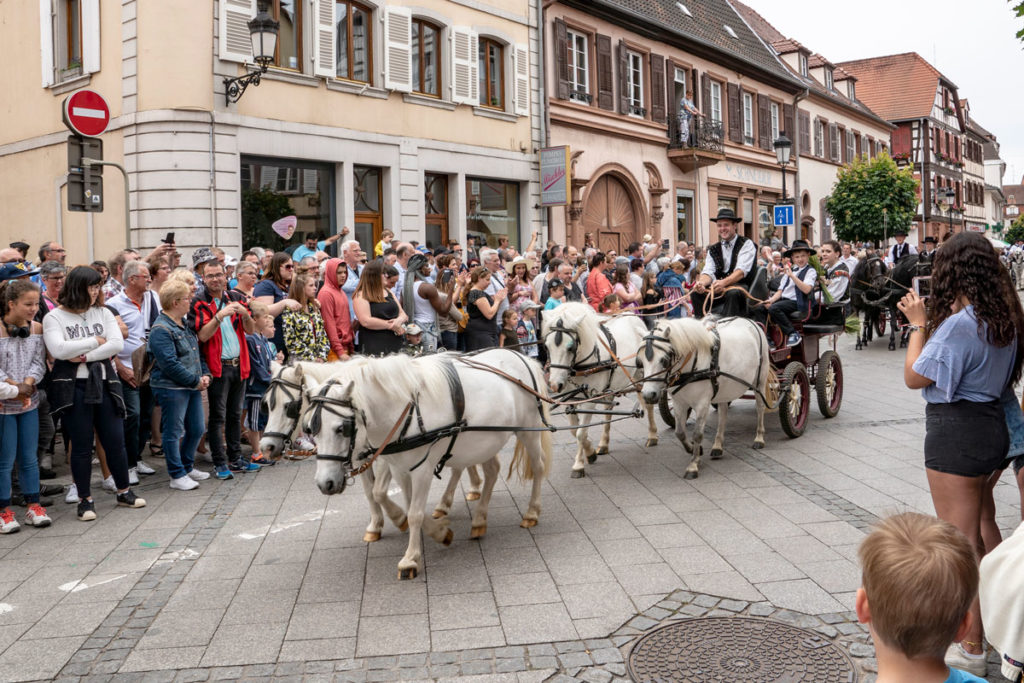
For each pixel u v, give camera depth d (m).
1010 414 4.34
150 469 8.68
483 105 19.62
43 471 8.48
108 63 14.64
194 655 4.61
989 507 4.61
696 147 26.69
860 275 18.45
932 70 60.91
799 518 6.65
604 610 5.01
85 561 6.15
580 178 22.38
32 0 16.50
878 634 1.97
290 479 8.41
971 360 4.04
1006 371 4.11
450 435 5.64
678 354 7.62
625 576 5.54
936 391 4.17
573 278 13.84
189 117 13.93
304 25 15.63
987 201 87.56
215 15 14.12
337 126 16.14
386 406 5.30
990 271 4.04
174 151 13.92
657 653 4.44
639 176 25.36
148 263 9.14
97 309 7.22
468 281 10.99
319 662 4.47
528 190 20.86
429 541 6.43
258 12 13.33
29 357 6.92
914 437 9.55
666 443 9.60
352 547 6.33
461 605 5.16
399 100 17.38
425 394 5.52
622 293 13.09
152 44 13.86
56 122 16.17
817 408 11.49
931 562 1.89
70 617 5.16
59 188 16.20
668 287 14.06
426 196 18.48
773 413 11.23
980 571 2.73
